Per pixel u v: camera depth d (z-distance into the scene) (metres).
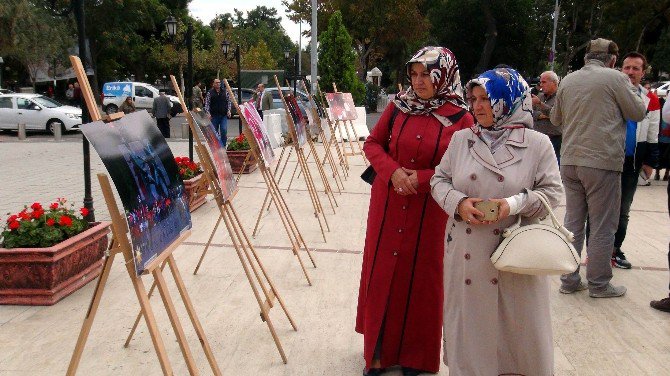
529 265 2.52
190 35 10.38
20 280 4.30
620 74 4.34
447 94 3.28
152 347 3.75
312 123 10.52
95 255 4.89
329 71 22.14
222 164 4.04
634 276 5.27
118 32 35.09
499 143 2.76
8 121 19.48
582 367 3.60
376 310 3.36
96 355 3.63
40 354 3.61
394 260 3.32
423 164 3.26
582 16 42.84
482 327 2.74
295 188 9.44
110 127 2.47
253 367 3.54
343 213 7.69
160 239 2.70
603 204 4.53
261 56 55.56
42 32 28.03
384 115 3.45
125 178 2.43
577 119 4.45
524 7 37.69
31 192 9.03
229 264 5.43
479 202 2.58
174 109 28.17
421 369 3.42
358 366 3.57
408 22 35.34
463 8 38.03
